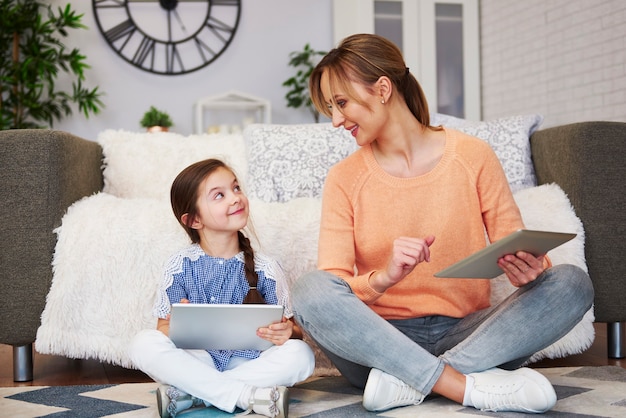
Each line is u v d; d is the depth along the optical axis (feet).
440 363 4.87
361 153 5.69
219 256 5.91
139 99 17.63
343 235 5.55
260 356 5.27
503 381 4.80
